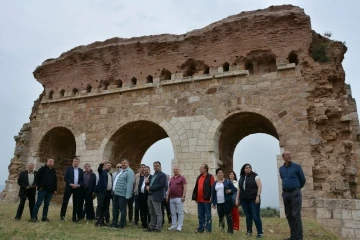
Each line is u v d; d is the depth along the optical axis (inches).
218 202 446.0
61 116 983.6
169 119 823.1
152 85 872.3
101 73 964.6
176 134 800.3
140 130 937.5
